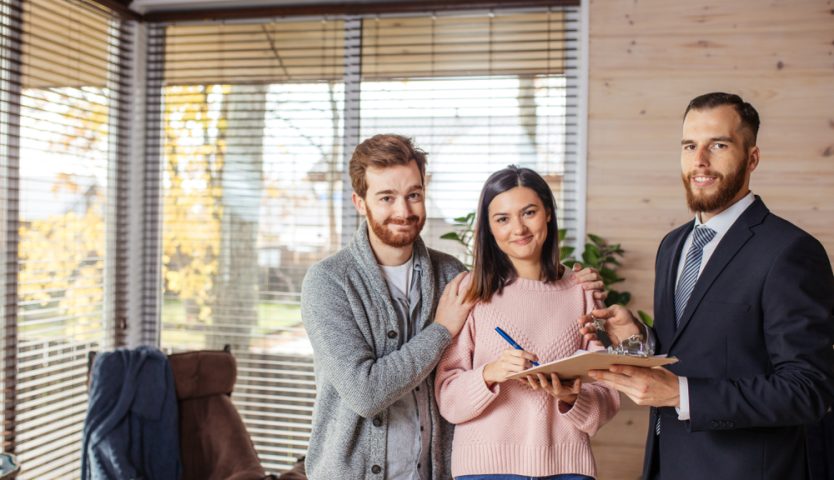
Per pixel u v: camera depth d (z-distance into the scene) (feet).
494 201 5.38
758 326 5.14
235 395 10.83
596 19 9.75
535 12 10.09
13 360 8.61
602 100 9.75
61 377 9.46
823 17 9.26
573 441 5.30
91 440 8.23
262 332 10.78
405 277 5.83
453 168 10.35
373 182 5.43
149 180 10.93
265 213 10.77
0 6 8.43
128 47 10.75
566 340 5.40
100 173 10.23
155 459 8.42
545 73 10.14
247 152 10.80
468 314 5.56
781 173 9.38
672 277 5.82
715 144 5.29
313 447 5.70
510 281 5.54
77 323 9.80
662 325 5.77
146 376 8.70
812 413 4.77
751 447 5.20
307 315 5.60
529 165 10.20
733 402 4.84
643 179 9.67
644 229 9.67
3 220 8.51
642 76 9.65
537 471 5.20
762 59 9.39
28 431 8.78
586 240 9.83
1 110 8.46
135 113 10.86
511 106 10.21
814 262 5.05
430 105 10.39
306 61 10.66
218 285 10.85
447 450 5.77
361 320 5.50
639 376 4.85
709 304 5.31
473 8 10.10
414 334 5.71
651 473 5.87
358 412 5.18
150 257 10.95
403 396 5.56
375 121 10.51
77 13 9.69
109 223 10.46
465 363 5.54
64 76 9.46
